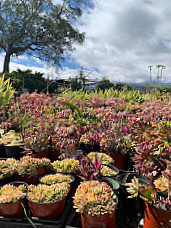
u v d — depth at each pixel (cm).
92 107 417
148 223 151
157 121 271
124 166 277
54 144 300
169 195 150
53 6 2545
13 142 324
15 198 163
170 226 142
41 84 1398
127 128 263
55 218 161
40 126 307
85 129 331
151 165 175
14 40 2336
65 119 344
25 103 440
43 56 2675
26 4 2400
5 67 2419
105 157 247
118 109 371
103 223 138
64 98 431
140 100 574
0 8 2305
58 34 2522
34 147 279
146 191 151
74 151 240
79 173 221
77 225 171
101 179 180
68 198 194
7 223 159
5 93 493
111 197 154
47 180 195
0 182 214
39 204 157
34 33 2466
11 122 411
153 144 205
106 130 286
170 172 152
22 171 205
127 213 191
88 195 145
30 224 156
